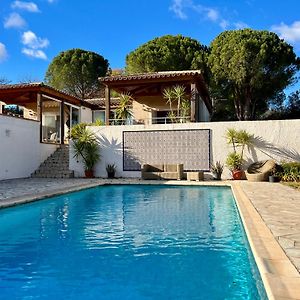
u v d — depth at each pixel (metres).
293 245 4.53
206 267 4.62
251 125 16.30
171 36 30.47
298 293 2.96
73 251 5.43
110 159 18.11
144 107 23.39
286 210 7.37
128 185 14.68
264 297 3.29
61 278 4.30
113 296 3.75
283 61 25.41
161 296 3.72
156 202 10.47
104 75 38.31
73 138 18.45
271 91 27.25
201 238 6.13
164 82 19.77
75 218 8.08
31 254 5.29
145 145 17.67
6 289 3.98
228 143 16.50
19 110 28.08
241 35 26.41
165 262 4.84
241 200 8.97
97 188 13.84
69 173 17.95
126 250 5.44
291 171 14.89
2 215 8.24
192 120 18.78
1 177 15.95
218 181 15.27
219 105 31.05
